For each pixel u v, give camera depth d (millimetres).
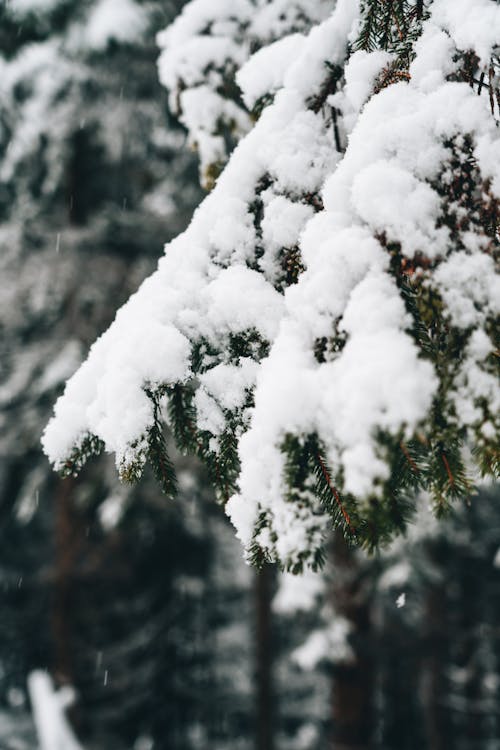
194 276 1426
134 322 1391
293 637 10406
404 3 1354
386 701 12281
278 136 1462
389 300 1040
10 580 11938
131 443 1291
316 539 1057
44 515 11859
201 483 6660
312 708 11641
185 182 7328
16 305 7289
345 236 1127
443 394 1012
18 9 6234
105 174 7707
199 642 11953
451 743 9758
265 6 2348
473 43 1178
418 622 9273
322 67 1505
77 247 7047
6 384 7188
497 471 1073
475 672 10547
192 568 11492
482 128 1131
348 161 1210
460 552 8250
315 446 1075
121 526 8273
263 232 1395
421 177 1144
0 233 7027
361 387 939
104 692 10484
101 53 6402
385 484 936
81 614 10555
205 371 1373
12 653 12234
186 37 2436
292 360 1116
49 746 4980
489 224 1100
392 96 1217
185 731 11742
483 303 1037
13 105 6812
